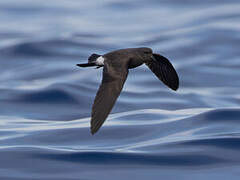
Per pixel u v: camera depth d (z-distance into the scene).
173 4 31.39
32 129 13.17
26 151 11.37
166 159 10.95
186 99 16.53
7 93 16.66
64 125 13.57
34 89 16.95
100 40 24.45
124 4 32.28
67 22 28.75
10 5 32.62
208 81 18.67
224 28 24.45
